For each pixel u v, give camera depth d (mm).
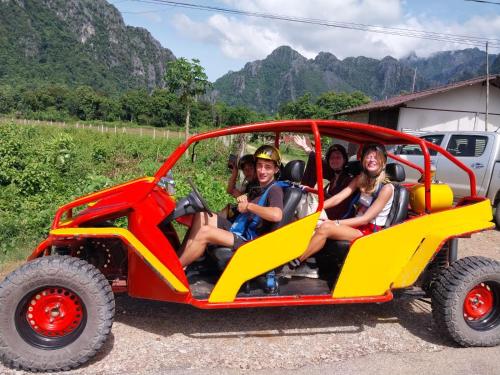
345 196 4426
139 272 3699
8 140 10523
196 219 3934
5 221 6262
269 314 4484
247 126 3826
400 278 4094
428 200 4156
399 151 9914
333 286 4047
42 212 6484
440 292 3955
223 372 3383
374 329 4277
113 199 3727
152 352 3639
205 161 14508
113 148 19312
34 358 3258
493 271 3936
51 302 3371
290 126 3984
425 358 3756
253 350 3758
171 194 3891
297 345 3885
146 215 3619
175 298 3672
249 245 3715
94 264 4004
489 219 4352
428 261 4047
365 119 22531
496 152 8414
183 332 4012
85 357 3332
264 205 3994
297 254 3840
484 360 3758
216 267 4035
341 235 4023
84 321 3363
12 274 3244
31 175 8352
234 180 5191
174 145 22062
